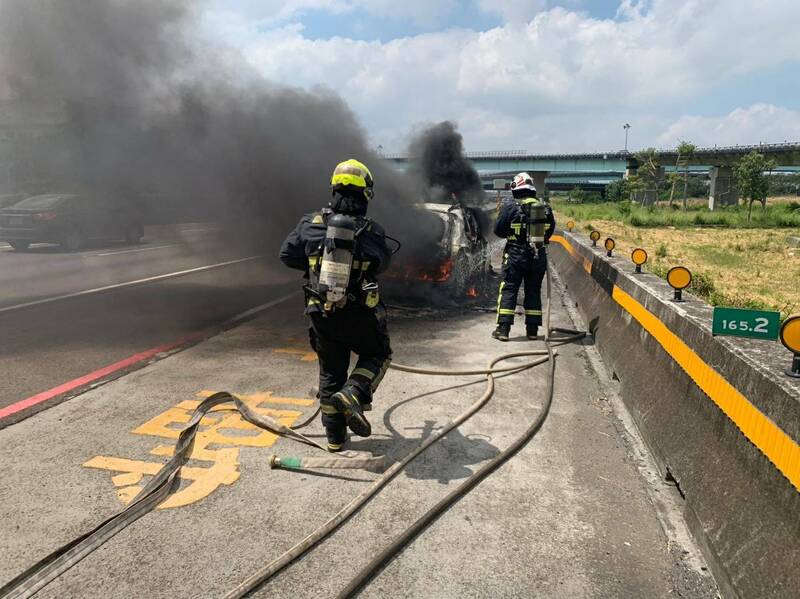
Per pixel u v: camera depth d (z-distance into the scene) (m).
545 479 3.32
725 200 71.31
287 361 5.51
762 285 11.35
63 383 4.81
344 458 3.46
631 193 77.31
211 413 4.16
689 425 3.12
